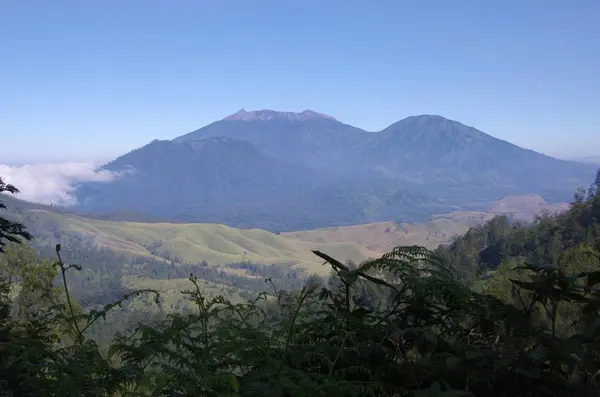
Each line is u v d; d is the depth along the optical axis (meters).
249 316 2.04
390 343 1.95
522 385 1.65
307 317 2.01
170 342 1.94
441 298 1.93
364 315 1.99
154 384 1.70
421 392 1.51
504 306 1.86
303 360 1.87
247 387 1.58
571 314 1.98
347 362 1.83
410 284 1.93
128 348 1.91
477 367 1.67
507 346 1.71
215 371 1.85
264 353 1.88
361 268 2.00
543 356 1.65
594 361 1.60
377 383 1.64
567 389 1.58
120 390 1.84
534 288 1.79
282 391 1.55
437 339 1.81
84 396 1.89
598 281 1.73
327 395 1.58
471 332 1.97
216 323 1.95
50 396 1.97
